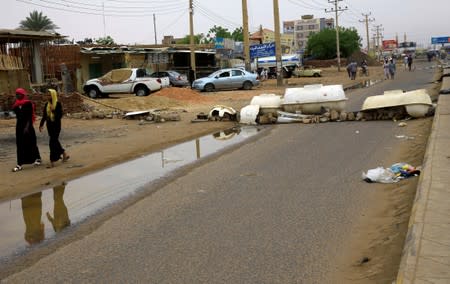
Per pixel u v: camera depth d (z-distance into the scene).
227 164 10.61
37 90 27.30
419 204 6.11
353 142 12.39
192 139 14.86
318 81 48.34
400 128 14.11
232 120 18.77
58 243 6.22
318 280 4.71
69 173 10.34
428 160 8.41
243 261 5.23
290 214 6.79
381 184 8.12
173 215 7.07
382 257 5.14
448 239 4.95
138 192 8.57
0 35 25.69
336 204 7.15
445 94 21.03
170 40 78.50
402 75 51.84
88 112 22.12
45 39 29.22
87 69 39.00
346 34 98.25
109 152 12.70
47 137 15.84
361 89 34.22
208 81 37.81
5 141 15.32
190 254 5.52
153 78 31.52
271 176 9.20
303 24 159.50
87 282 4.95
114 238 6.25
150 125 18.52
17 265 5.56
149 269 5.16
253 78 38.69
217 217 6.83
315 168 9.65
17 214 7.63
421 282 4.07
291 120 17.22
